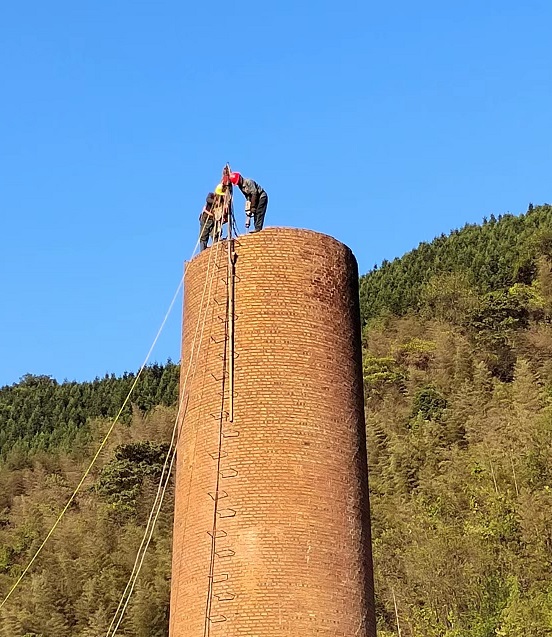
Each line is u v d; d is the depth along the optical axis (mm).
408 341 110250
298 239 25828
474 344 103312
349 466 24375
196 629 22719
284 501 23328
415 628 52094
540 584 52688
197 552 23406
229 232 26078
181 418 25422
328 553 23188
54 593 66062
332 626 22609
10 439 124688
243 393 24297
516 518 58781
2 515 91688
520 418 73375
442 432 80375
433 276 126750
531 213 146625
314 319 25188
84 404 130375
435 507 63625
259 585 22641
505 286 119688
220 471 23734
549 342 99438
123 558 68875
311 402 24359
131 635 62719
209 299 25594
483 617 49719
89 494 88125
